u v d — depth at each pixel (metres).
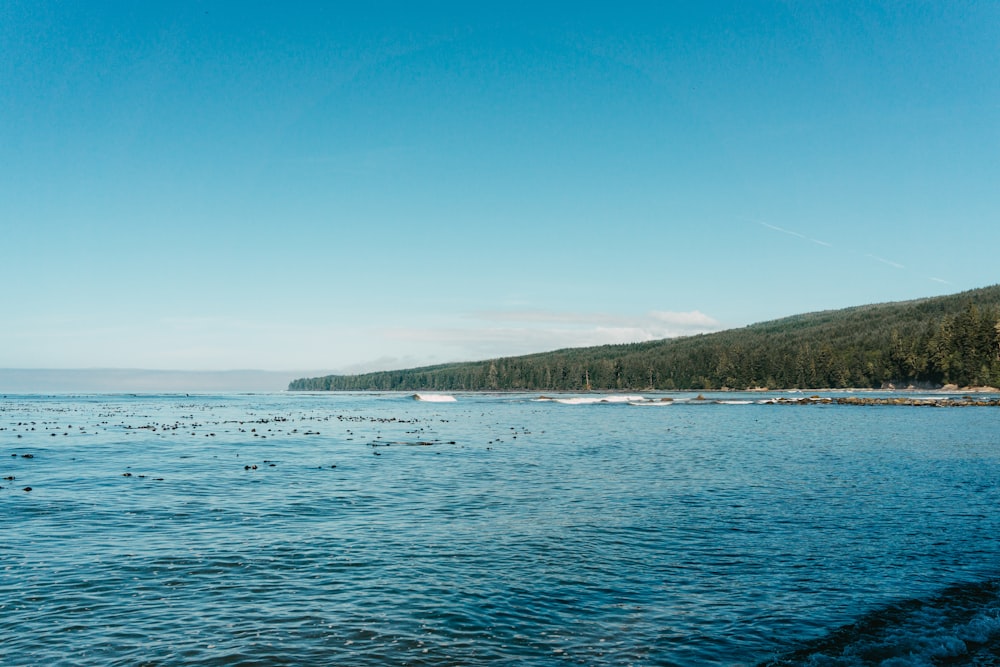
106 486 30.08
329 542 19.97
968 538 20.53
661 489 29.67
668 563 17.78
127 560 17.92
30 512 24.14
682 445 49.88
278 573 16.80
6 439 53.16
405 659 11.84
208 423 74.88
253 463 38.88
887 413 92.19
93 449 46.25
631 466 37.59
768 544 19.75
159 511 24.50
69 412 98.81
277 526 22.12
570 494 28.36
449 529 21.73
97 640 12.55
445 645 12.47
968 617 14.12
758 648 12.55
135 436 56.84
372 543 19.86
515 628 13.34
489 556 18.42
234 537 20.55
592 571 17.05
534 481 32.03
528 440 54.22
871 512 24.44
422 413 100.00
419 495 28.12
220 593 15.27
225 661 11.69
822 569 17.31
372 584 15.97
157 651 12.09
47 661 11.62
